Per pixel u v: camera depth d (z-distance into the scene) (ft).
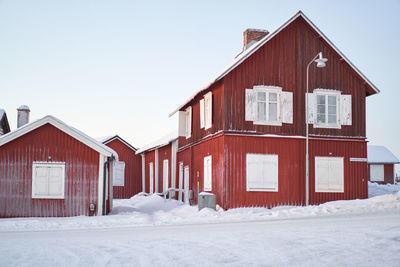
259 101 68.85
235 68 68.03
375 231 32.89
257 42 78.02
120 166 133.80
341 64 73.61
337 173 71.26
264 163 67.82
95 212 62.69
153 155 122.01
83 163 63.10
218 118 69.82
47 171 62.34
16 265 25.71
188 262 24.53
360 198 71.82
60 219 56.59
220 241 31.42
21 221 52.42
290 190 68.44
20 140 62.18
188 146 89.04
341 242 28.45
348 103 72.95
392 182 182.39
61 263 25.95
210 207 64.95
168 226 45.85
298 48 71.56
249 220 49.96
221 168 67.21
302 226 39.27
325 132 71.31
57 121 62.23
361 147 72.90
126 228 45.32
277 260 23.90
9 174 61.67
